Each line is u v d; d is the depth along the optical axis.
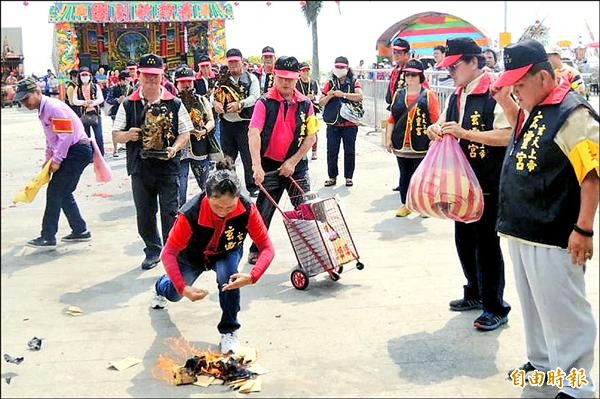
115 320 4.79
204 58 10.09
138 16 28.75
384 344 4.27
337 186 9.34
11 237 7.08
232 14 29.67
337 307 4.91
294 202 5.97
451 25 20.72
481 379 3.79
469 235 4.63
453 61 4.34
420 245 6.42
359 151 12.66
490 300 4.42
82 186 9.80
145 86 5.71
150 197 5.90
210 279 5.61
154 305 4.99
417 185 4.38
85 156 6.61
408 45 8.19
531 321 3.72
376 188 9.15
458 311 4.78
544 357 3.76
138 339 4.46
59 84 23.84
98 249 6.60
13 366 4.09
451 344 4.24
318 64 18.36
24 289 5.46
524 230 3.44
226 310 4.16
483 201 4.26
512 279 5.38
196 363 3.95
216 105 8.38
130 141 5.76
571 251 3.24
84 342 4.43
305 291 5.27
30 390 3.79
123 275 5.80
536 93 3.34
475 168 4.33
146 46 31.62
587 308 3.41
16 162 12.30
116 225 7.54
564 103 3.25
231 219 4.07
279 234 6.96
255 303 5.04
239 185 3.95
